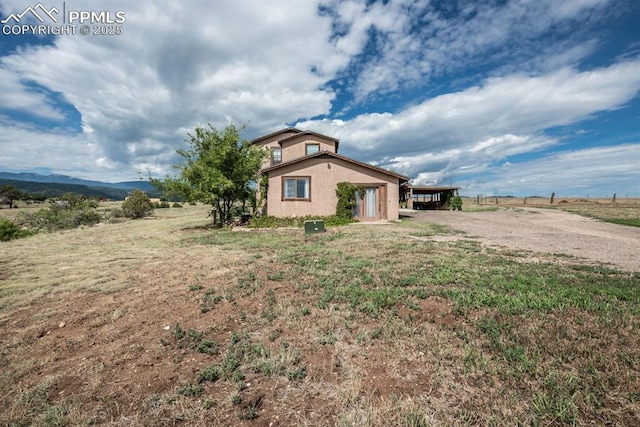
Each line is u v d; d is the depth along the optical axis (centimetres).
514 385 248
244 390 252
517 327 349
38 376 280
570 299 423
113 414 227
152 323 389
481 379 257
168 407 232
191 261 743
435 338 328
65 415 227
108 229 1622
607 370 265
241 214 1702
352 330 353
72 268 691
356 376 264
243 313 400
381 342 322
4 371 289
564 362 278
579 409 221
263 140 2147
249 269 639
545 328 345
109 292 518
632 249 808
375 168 1583
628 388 240
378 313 394
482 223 1487
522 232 1154
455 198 2642
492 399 232
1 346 339
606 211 2081
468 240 970
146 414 226
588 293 451
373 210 1606
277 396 243
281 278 564
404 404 225
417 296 453
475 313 392
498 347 303
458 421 210
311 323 371
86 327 384
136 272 647
